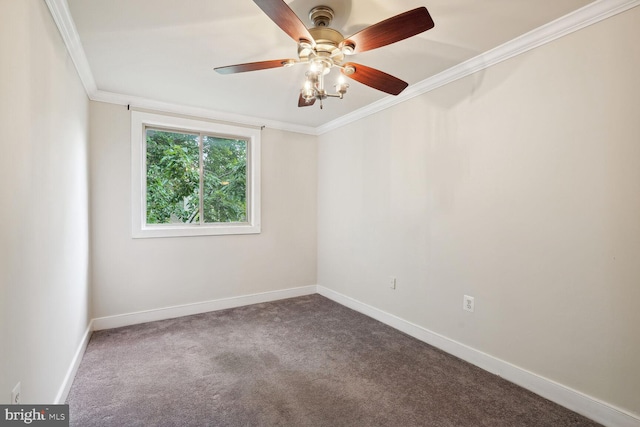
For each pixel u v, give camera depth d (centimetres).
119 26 189
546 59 194
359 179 354
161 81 271
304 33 151
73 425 167
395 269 307
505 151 216
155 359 241
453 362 239
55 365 175
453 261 252
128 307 312
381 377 218
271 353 253
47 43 161
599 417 172
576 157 182
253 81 271
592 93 175
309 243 423
